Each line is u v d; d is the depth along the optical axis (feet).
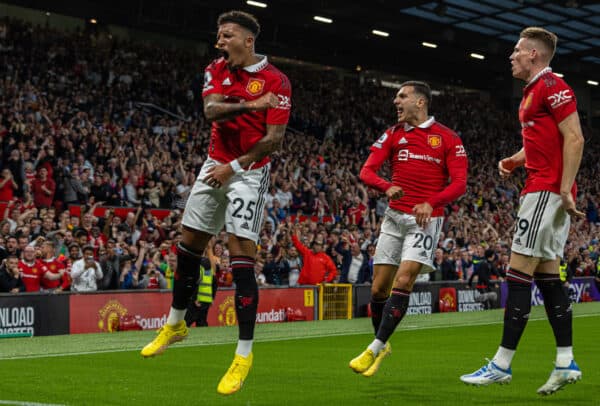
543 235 14.80
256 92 14.14
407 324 41.19
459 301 56.34
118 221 46.11
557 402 14.57
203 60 100.01
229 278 42.68
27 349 25.86
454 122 117.29
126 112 70.85
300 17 101.71
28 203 45.19
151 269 41.14
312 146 82.69
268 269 47.16
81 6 95.91
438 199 17.20
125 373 18.78
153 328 38.93
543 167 14.88
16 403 14.03
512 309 14.90
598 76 128.88
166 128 69.62
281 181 65.16
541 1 92.43
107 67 82.38
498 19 100.42
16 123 56.03
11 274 34.65
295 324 41.19
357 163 83.46
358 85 119.34
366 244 55.98
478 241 67.97
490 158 112.37
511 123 128.77
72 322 35.42
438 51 116.88
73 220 44.16
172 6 99.30
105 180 53.83
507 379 14.96
